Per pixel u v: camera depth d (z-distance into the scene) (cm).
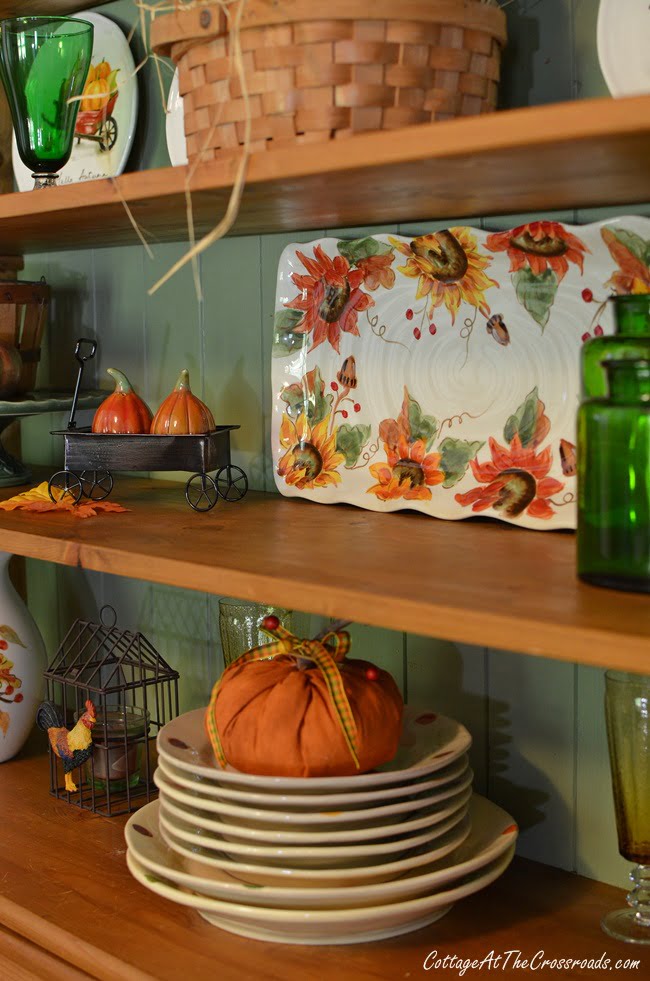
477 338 109
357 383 120
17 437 171
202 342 140
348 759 94
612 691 95
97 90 142
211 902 93
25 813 128
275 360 127
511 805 114
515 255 106
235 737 96
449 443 112
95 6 145
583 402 80
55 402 140
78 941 98
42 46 115
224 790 95
